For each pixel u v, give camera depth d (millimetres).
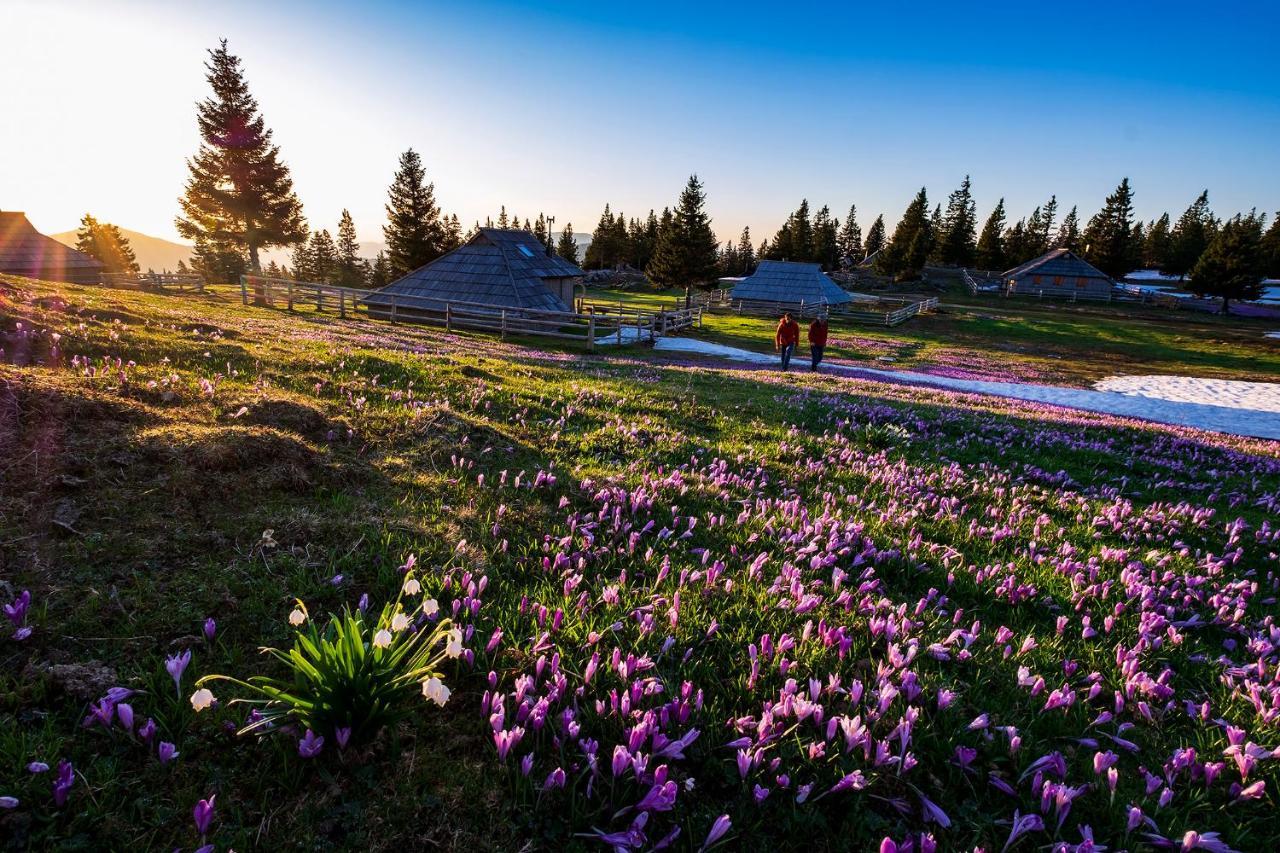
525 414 10195
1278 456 15453
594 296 86562
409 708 3287
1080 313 81562
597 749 3174
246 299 40031
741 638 4402
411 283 41281
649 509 6613
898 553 6086
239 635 3816
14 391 5840
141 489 5062
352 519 5379
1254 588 5922
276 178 72500
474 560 4988
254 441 5965
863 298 93375
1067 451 12883
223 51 67812
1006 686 4180
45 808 2611
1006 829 3094
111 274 47781
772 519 6637
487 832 2803
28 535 4273
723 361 33188
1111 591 5898
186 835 2605
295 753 3014
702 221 72125
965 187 131375
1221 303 93938
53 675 3211
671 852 2818
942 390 26156
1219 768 3355
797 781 3199
